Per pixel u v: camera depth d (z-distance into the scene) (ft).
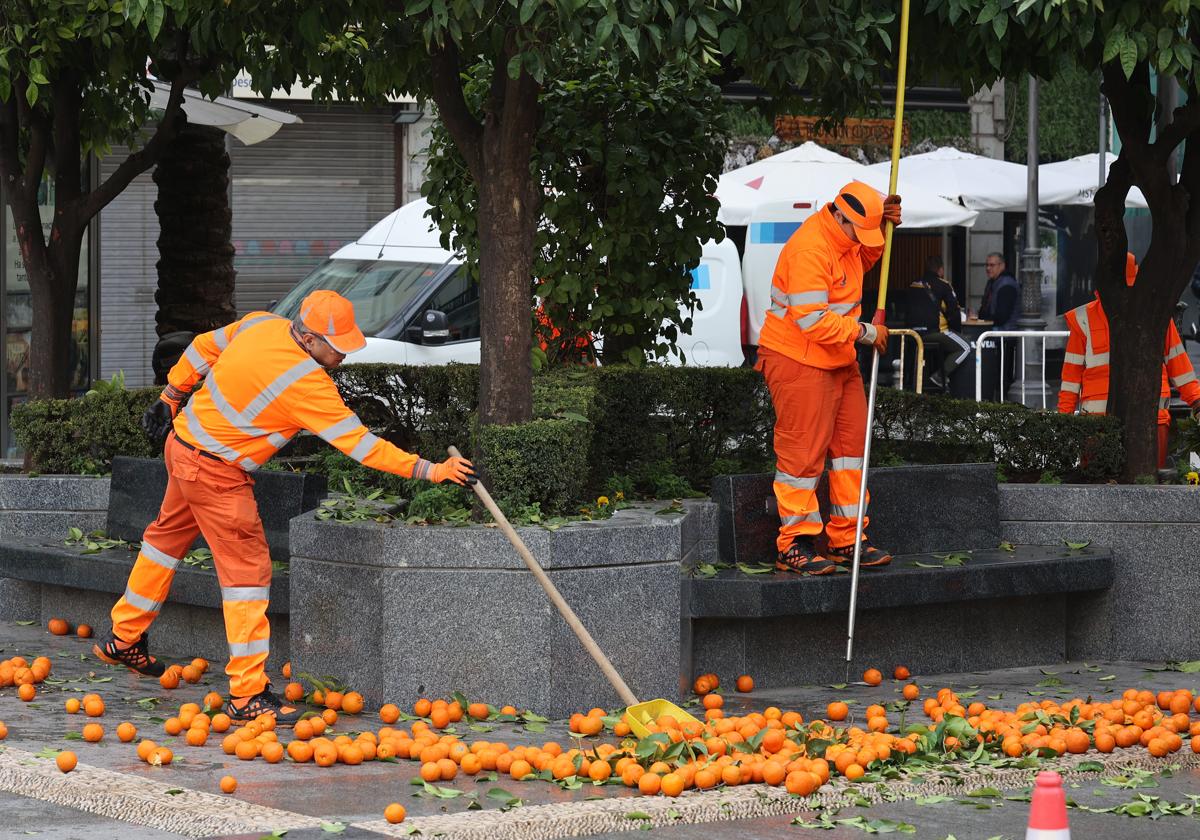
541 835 23.58
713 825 24.41
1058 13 34.63
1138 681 36.73
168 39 45.75
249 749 27.78
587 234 44.68
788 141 109.50
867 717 31.42
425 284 66.23
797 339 34.88
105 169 84.58
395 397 42.80
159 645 38.58
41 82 39.83
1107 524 39.17
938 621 37.47
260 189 94.27
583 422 35.01
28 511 41.86
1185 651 38.96
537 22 28.66
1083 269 108.58
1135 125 41.52
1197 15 36.88
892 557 37.50
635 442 41.32
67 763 25.77
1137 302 42.16
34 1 40.50
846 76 35.42
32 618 42.14
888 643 36.88
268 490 36.37
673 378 41.78
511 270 33.50
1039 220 108.88
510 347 33.55
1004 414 42.16
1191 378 46.34
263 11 35.32
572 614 29.76
